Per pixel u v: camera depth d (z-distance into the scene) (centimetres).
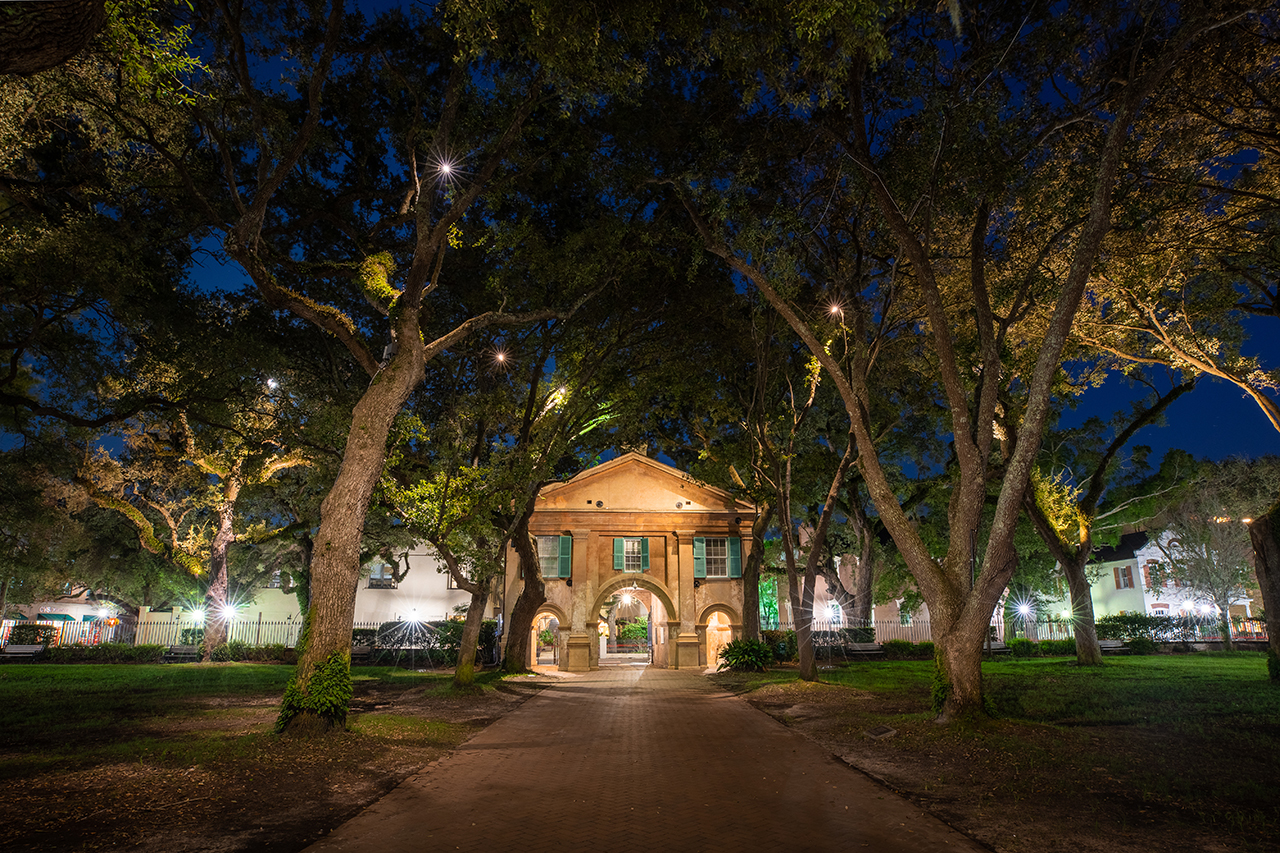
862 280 1811
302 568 3828
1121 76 1231
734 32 1024
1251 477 3500
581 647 3038
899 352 2245
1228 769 869
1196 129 1432
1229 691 1575
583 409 2250
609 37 1040
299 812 736
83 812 702
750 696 1930
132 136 1255
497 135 1460
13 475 2631
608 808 762
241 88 1223
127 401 1955
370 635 3656
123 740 1128
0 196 1417
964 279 1759
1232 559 3362
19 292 1502
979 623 1208
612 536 3228
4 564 3159
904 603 4059
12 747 1066
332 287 1978
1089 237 1134
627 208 1772
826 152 1527
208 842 629
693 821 709
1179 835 629
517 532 2500
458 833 670
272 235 1766
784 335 2233
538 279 1791
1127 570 4569
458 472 1959
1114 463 3359
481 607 2067
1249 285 1911
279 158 1453
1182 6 1115
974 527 1278
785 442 2402
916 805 768
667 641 3198
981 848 616
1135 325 2006
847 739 1195
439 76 1577
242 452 2494
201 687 2070
